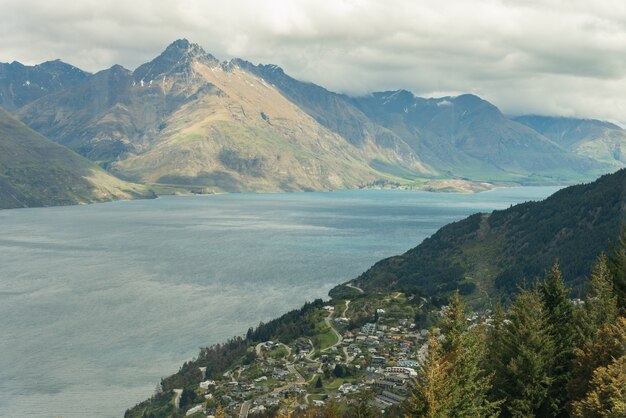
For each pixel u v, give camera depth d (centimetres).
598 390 6506
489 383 7569
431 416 6047
